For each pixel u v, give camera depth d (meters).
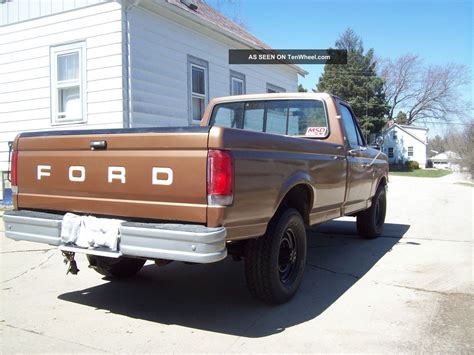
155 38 10.02
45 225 4.02
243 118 6.11
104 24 9.28
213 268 5.75
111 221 3.71
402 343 3.51
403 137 60.09
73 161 4.02
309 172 4.54
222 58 12.62
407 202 13.67
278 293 4.23
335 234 7.96
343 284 5.03
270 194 3.87
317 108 5.65
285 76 16.98
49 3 9.91
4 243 7.00
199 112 11.73
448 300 4.47
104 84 9.34
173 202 3.51
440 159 70.44
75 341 3.58
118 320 4.02
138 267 5.31
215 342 3.56
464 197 15.43
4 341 3.57
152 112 9.95
